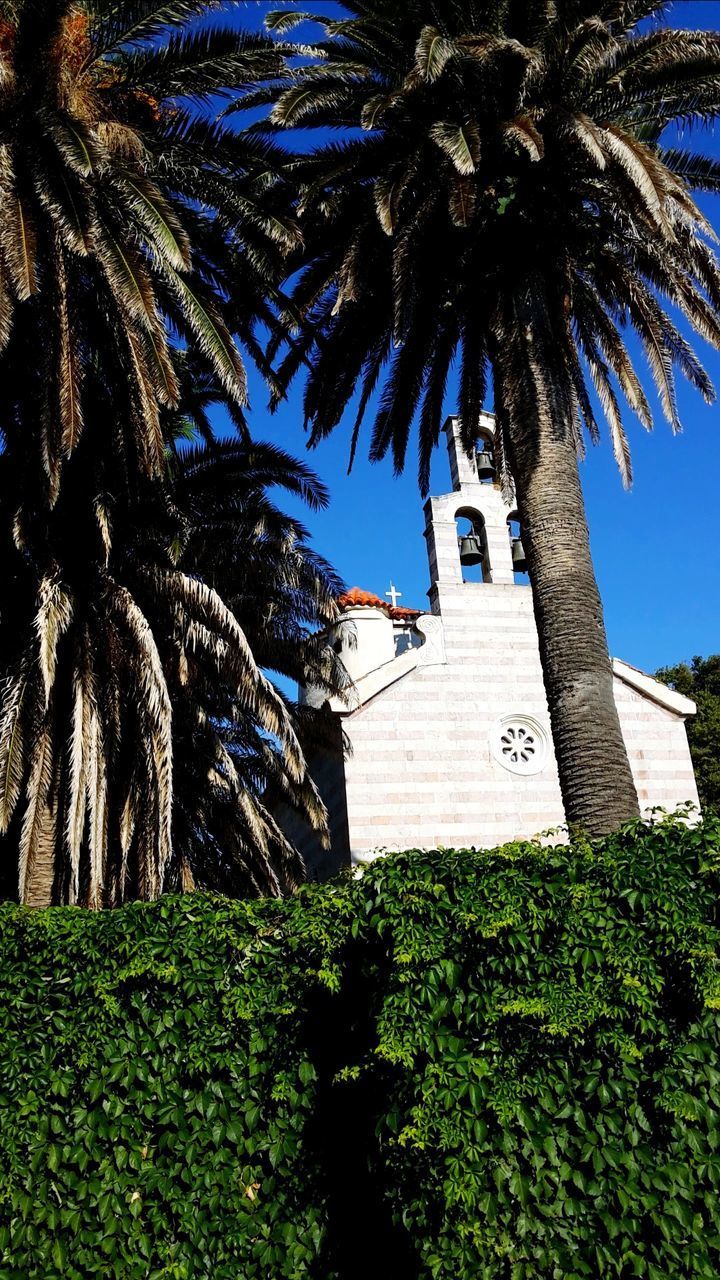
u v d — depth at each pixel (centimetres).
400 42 1442
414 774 2242
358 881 861
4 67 1206
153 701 1378
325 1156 853
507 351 1527
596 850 830
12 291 1289
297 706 2153
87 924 929
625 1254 704
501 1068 761
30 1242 833
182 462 1730
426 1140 725
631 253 1592
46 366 1355
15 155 1279
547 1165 735
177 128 1497
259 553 1716
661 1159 724
